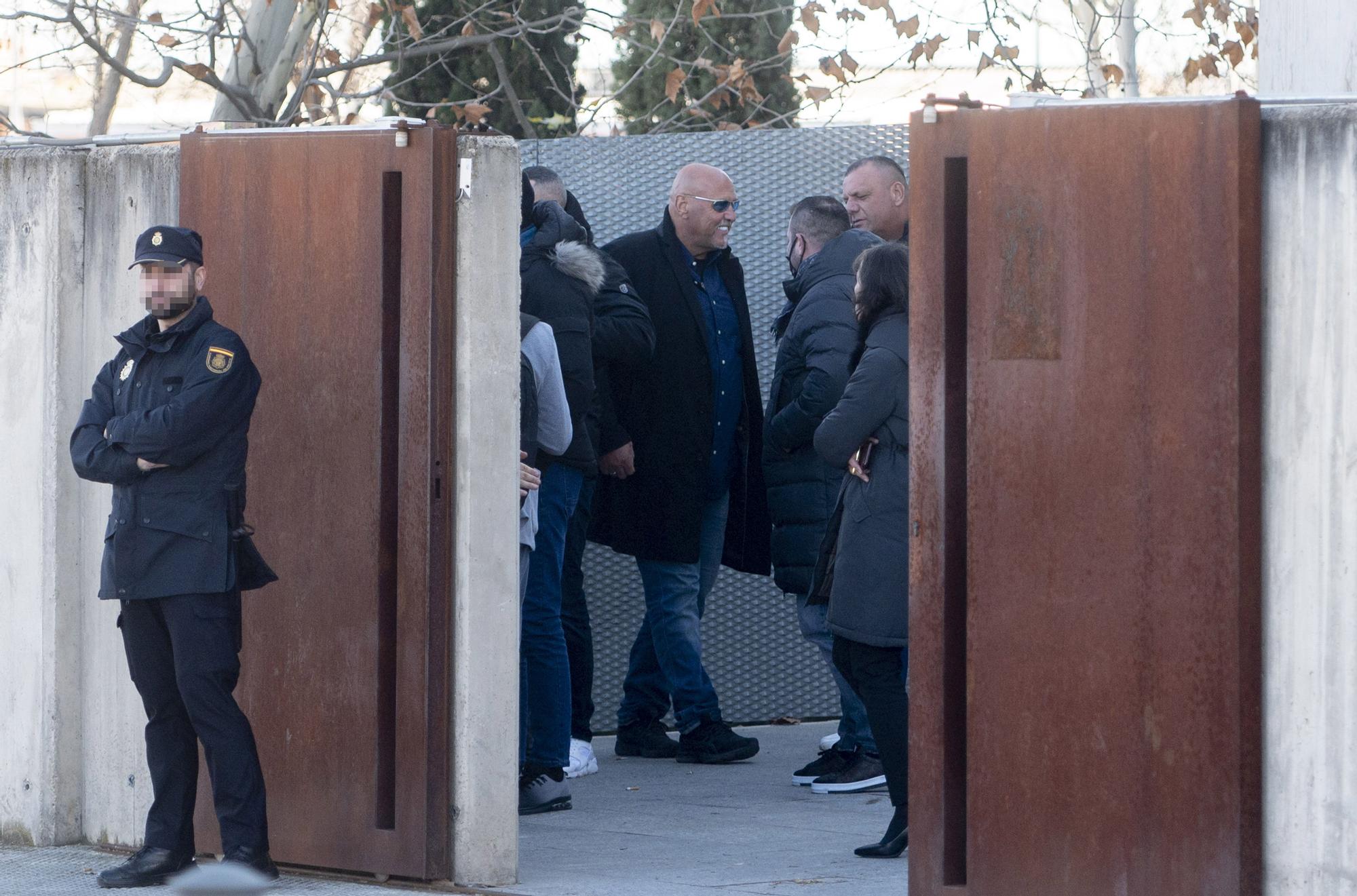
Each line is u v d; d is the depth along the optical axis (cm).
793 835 2098
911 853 1614
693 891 1766
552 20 3981
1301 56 1950
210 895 848
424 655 1781
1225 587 1466
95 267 2047
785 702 3025
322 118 4188
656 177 2973
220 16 3806
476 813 1797
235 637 1786
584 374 2278
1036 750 1545
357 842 1825
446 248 1777
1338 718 1449
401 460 1792
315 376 1841
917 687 1608
